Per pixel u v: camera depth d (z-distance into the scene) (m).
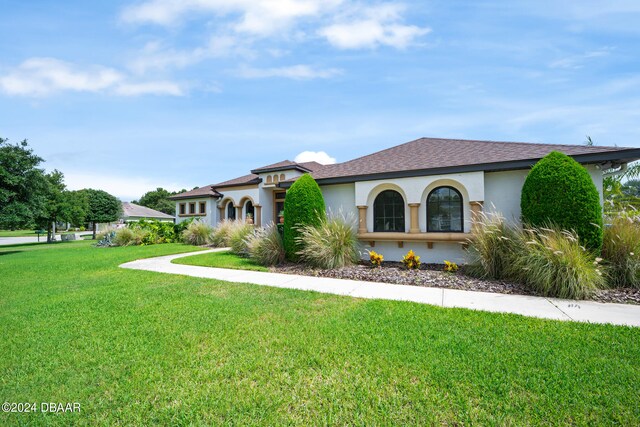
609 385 2.71
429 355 3.32
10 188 21.23
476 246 7.75
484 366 3.06
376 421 2.32
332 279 7.71
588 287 5.79
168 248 15.93
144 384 2.88
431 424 2.28
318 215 9.76
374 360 3.23
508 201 8.52
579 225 6.49
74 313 5.03
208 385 2.84
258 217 19.86
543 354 3.30
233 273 8.66
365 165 11.19
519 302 5.48
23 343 3.84
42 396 2.73
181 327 4.29
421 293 6.20
